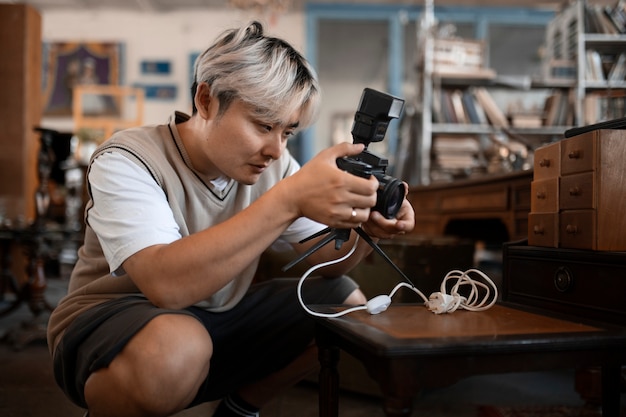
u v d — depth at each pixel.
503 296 1.29
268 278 1.99
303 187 0.86
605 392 1.05
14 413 1.66
